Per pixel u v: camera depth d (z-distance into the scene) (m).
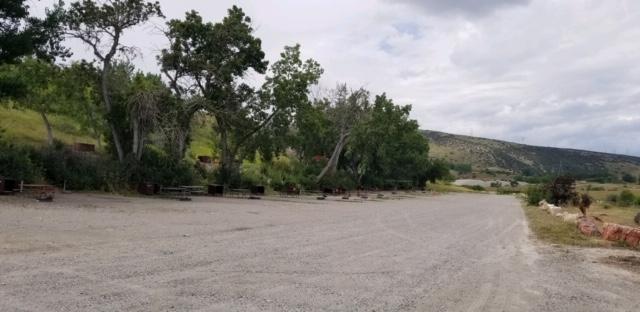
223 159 36.28
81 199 19.28
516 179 151.75
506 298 7.52
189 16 32.19
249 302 6.29
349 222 18.22
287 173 45.91
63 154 23.36
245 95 35.69
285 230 14.27
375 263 9.74
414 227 17.97
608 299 7.88
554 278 9.41
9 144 23.81
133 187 25.36
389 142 66.56
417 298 7.14
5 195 17.39
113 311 5.50
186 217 15.92
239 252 9.89
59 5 23.81
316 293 7.01
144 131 26.72
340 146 52.28
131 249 9.32
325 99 52.44
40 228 10.95
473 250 12.69
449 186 116.50
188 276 7.48
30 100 35.53
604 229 16.84
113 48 26.83
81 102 35.72
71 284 6.52
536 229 20.06
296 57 37.38
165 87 29.42
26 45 20.53
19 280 6.53
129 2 26.23
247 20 34.41
